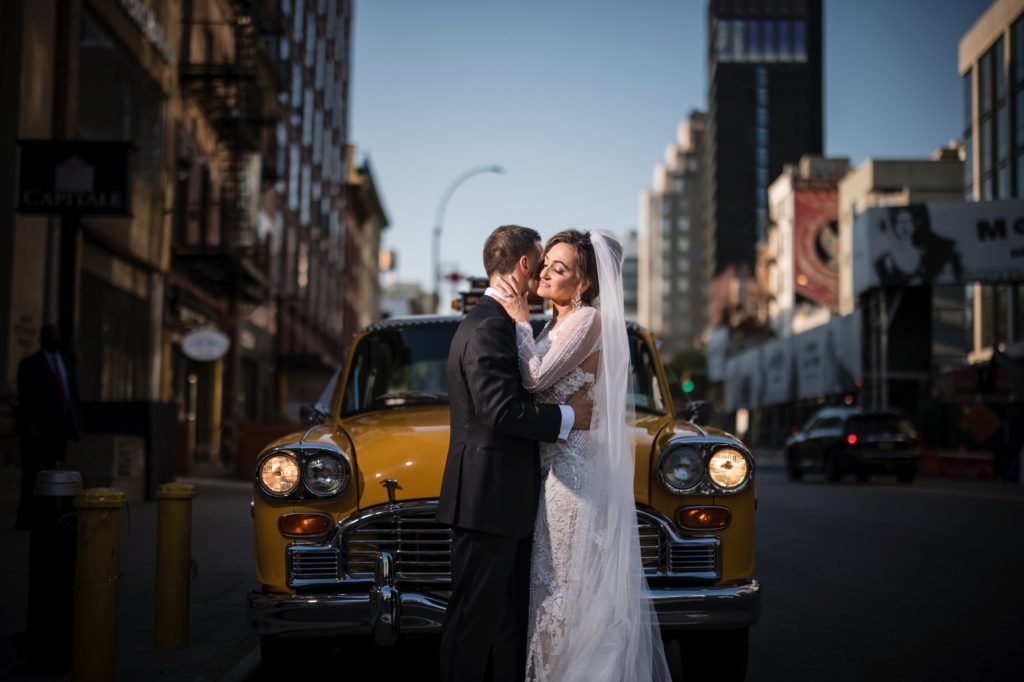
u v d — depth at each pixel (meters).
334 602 4.43
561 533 3.62
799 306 70.12
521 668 3.59
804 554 10.22
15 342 14.41
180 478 20.44
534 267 3.72
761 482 24.52
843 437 23.94
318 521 4.59
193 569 5.91
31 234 14.98
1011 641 6.22
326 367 37.88
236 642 5.92
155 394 22.06
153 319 21.92
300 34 38.91
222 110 25.94
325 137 45.41
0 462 13.05
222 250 23.52
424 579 4.50
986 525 12.94
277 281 35.16
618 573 3.67
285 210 36.47
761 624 6.76
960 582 8.48
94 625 4.64
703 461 4.66
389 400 5.94
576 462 3.64
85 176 12.34
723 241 114.62
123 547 9.49
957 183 58.25
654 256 171.88
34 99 15.20
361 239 59.41
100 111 18.09
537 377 3.57
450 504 3.53
